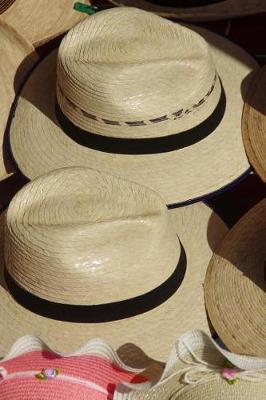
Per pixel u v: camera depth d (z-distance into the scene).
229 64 3.71
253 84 3.62
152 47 3.28
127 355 2.92
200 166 3.30
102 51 3.27
